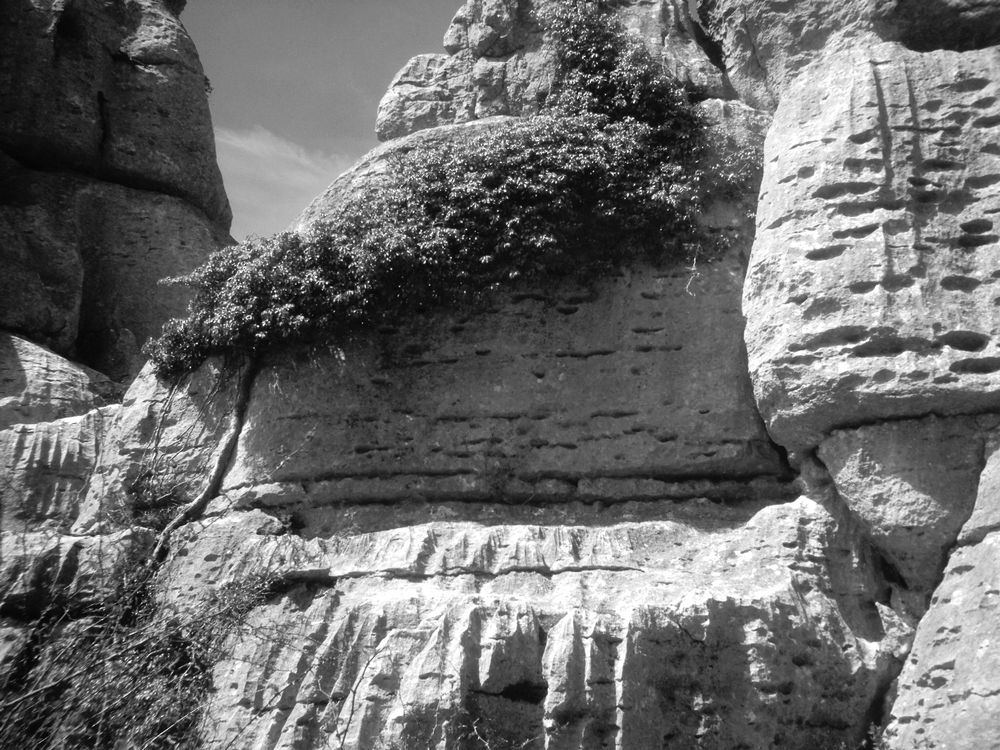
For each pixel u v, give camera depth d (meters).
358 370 14.23
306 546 13.30
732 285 13.86
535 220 13.98
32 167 19.92
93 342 19.27
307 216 15.79
